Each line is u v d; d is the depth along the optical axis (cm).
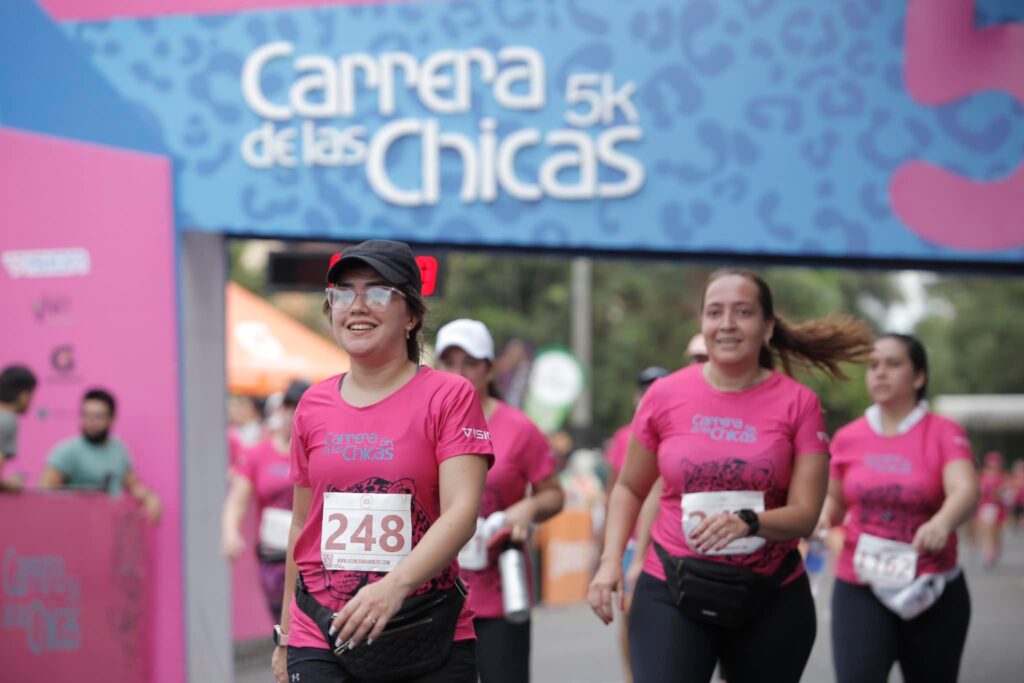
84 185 2952
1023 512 12950
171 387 2914
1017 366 19112
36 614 2620
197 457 2933
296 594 1224
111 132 2970
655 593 1551
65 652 2631
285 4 2914
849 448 2011
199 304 2955
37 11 3008
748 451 1520
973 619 4312
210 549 2958
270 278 2955
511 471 1923
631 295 11088
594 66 2805
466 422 1180
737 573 1498
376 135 2880
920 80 2706
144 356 2925
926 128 2706
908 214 2717
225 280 2992
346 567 1176
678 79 2780
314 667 1191
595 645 3853
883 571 1919
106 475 2858
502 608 1856
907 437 1970
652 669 1521
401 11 2869
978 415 16138
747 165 2762
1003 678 2823
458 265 10412
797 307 11612
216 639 2959
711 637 1543
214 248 2966
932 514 1942
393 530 1171
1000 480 8144
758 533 1440
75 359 2939
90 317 2939
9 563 2612
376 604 1095
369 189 2884
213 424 2977
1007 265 2853
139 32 2966
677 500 1559
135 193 2936
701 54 2772
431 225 2866
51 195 2962
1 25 3016
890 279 15100
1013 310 19225
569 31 2816
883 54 2716
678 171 2783
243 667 3453
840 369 1714
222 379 2997
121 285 2936
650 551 1581
